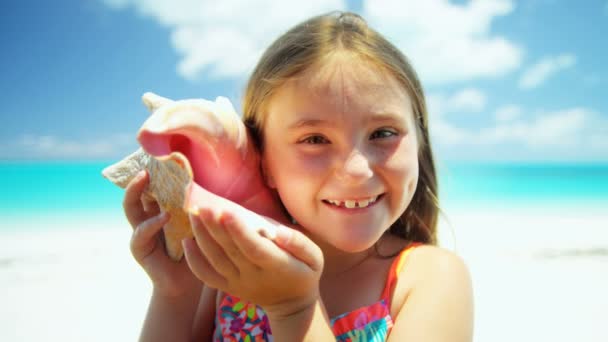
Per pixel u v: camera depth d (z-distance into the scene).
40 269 1.73
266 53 0.50
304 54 0.43
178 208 0.43
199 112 0.38
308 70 0.43
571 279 1.52
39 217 3.08
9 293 1.45
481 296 1.37
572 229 2.46
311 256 0.38
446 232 2.36
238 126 0.42
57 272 1.69
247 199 0.44
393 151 0.44
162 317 0.51
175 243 0.47
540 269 1.64
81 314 1.27
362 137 0.43
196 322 0.54
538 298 1.34
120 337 1.12
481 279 1.53
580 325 1.14
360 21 0.50
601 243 2.06
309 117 0.42
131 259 1.88
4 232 2.56
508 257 1.81
